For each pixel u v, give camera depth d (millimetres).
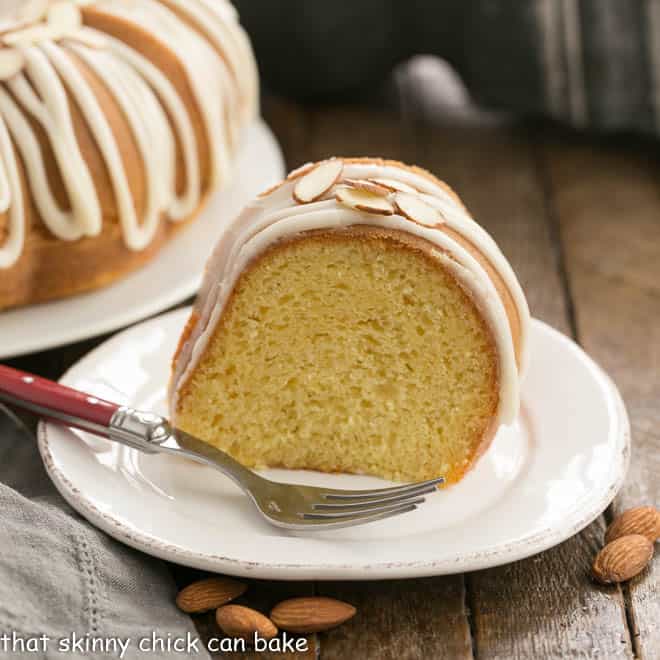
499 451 799
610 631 742
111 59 902
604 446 791
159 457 794
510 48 1077
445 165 1075
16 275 874
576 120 1087
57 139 868
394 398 792
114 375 831
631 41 1053
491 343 778
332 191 787
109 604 737
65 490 769
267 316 789
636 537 764
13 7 926
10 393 801
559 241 999
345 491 771
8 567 736
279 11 1096
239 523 765
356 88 1140
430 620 746
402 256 775
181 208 934
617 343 909
